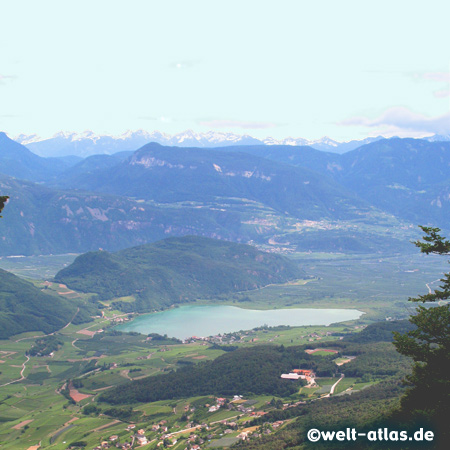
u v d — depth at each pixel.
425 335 142.38
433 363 138.62
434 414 136.50
